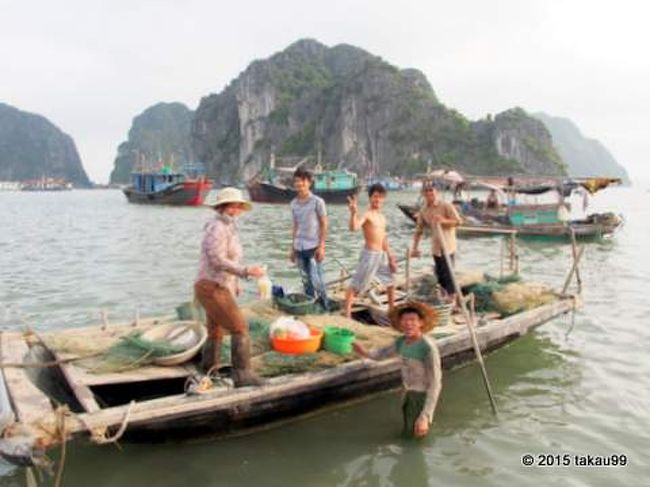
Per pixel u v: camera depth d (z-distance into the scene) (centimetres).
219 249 526
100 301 1209
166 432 515
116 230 2892
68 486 484
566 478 501
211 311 546
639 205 7106
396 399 649
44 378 600
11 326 1023
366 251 757
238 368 549
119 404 595
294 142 17550
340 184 5291
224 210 545
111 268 1627
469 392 689
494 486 488
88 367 571
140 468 509
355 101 16538
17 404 489
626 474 508
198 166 7644
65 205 6594
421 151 15000
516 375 750
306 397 576
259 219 3566
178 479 493
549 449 553
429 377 559
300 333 623
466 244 2319
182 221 3512
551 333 945
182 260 1778
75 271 1579
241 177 17800
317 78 19512
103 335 675
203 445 544
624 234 2855
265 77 18950
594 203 7762
